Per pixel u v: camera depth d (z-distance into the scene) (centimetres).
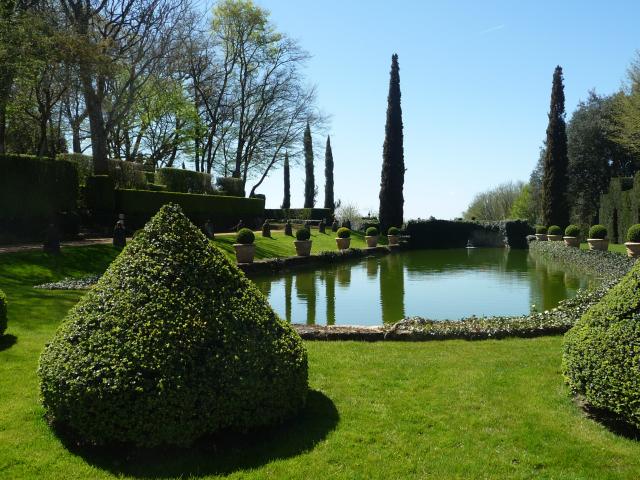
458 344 620
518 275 1697
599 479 296
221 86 3253
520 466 312
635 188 2370
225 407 329
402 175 3291
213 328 348
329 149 4806
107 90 2170
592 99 3625
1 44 1395
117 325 343
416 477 298
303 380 378
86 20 1814
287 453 325
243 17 3136
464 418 379
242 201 2894
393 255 2738
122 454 322
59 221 1709
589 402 386
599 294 828
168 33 2059
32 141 2377
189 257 382
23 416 371
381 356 554
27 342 568
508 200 5966
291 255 2098
